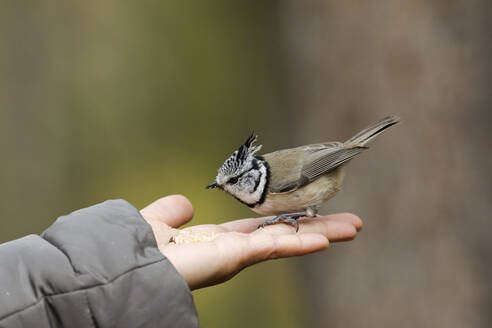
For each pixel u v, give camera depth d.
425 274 10.18
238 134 19.12
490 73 9.77
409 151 10.21
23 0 18.72
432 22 10.00
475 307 9.90
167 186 18.34
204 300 16.94
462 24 9.86
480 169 9.83
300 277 12.66
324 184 8.31
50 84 18.84
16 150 18.28
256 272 17.36
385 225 10.43
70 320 4.64
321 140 11.28
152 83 19.23
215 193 18.16
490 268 9.80
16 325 4.48
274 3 19.39
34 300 4.58
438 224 10.07
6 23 18.64
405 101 10.25
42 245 4.87
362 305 10.85
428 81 10.07
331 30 11.02
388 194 10.38
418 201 10.16
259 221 8.12
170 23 19.53
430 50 10.02
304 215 8.21
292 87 11.89
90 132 18.92
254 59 19.42
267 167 8.23
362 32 10.64
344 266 11.11
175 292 4.83
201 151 19.00
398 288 10.41
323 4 11.06
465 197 9.92
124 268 4.79
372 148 10.47
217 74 19.39
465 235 9.91
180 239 6.25
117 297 4.71
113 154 18.86
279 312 16.72
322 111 11.26
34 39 18.86
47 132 18.61
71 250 4.83
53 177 18.34
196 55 19.48
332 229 7.17
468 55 9.84
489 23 9.76
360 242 10.71
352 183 10.67
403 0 10.16
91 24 19.28
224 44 19.45
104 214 5.26
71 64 19.08
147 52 19.42
